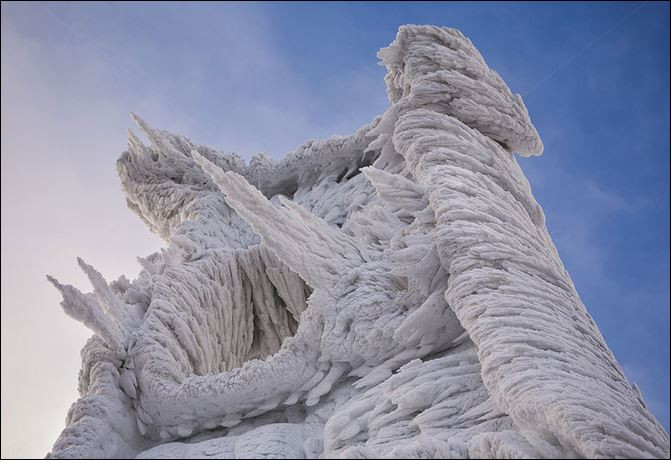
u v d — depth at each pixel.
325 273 8.11
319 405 7.51
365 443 6.48
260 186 12.93
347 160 12.35
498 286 6.92
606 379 6.24
